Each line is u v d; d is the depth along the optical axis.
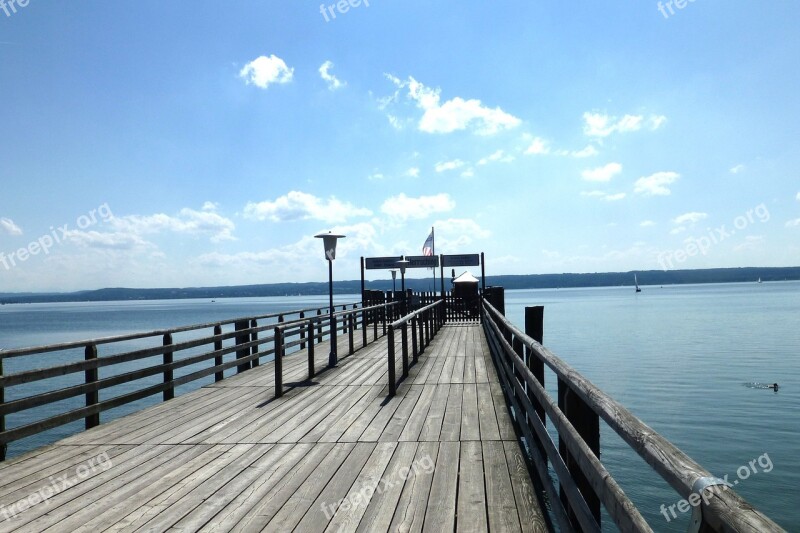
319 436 5.95
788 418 17.81
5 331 87.88
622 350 39.00
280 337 8.27
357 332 18.89
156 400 23.08
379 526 3.65
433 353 12.39
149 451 5.61
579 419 3.08
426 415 6.74
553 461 3.33
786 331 53.19
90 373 6.75
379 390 8.39
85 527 3.74
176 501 4.19
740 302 130.88
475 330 17.97
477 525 3.63
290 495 4.25
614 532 8.39
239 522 3.76
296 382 9.31
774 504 10.97
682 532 9.38
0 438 5.34
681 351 38.06
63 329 88.81
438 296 22.31
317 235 13.34
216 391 8.91
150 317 134.50
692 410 19.30
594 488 2.25
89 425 6.66
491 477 4.54
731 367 29.97
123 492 4.41
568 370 3.15
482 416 6.62
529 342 4.58
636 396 22.00
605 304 139.88
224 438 6.00
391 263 22.48
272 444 5.70
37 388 29.23
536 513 3.80
